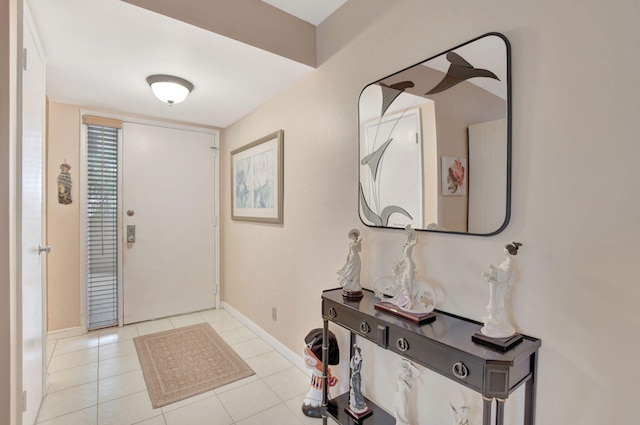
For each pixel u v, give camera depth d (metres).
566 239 1.06
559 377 1.08
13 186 1.29
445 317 1.37
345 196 1.96
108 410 1.87
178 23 1.66
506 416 1.24
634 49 0.93
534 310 1.14
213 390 2.08
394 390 1.68
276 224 2.66
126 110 3.06
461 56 1.33
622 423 0.96
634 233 0.93
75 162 2.91
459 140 1.34
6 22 1.23
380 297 1.58
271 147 2.71
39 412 1.83
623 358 0.96
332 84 2.05
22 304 1.39
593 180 1.00
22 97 1.37
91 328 3.04
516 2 1.17
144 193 3.28
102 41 1.82
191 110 3.07
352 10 1.90
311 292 2.26
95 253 3.04
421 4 1.51
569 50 1.05
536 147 1.13
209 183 3.66
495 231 1.23
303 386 2.14
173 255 3.45
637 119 0.92
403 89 1.58
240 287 3.33
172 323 3.26
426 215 1.47
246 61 2.08
